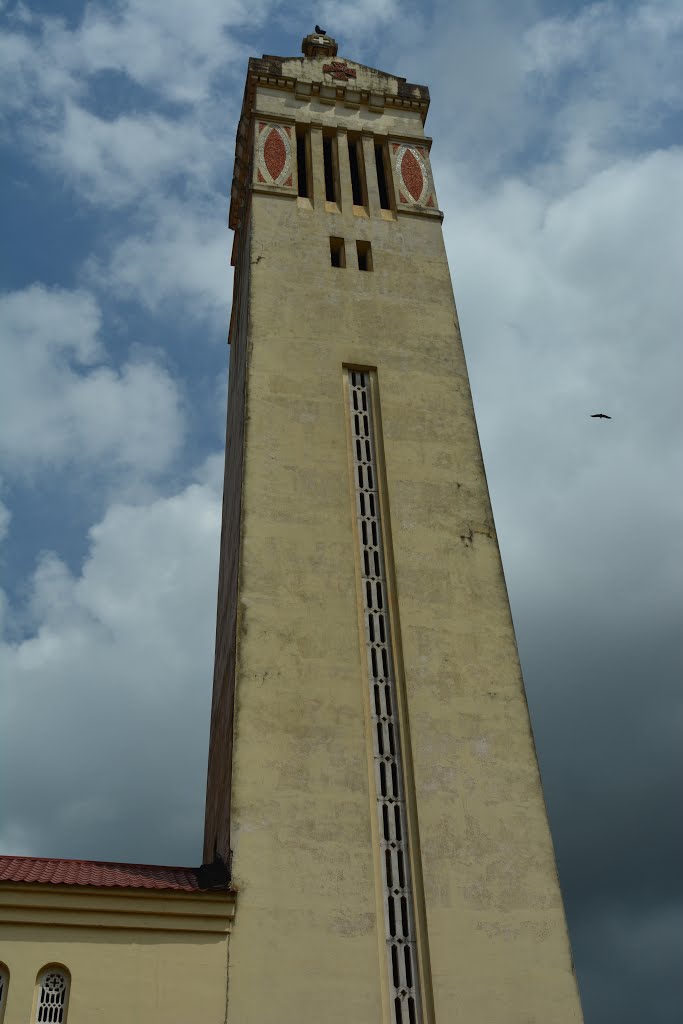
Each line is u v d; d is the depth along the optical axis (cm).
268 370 2677
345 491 2502
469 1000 1862
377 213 3200
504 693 2261
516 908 1981
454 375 2814
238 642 2205
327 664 2217
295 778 2052
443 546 2466
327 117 3422
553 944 1950
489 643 2331
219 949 1811
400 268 3048
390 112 3531
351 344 2800
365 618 2323
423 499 2536
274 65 3478
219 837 2202
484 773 2139
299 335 2778
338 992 1823
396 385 2739
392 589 2375
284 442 2548
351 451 2605
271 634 2231
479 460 2650
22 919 1752
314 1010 1794
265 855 1944
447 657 2288
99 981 1720
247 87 3469
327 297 2892
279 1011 1775
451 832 2050
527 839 2070
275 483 2469
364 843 2006
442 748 2156
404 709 2202
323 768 2078
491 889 1995
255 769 2045
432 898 1964
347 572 2366
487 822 2077
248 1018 1752
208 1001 1748
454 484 2586
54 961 1725
